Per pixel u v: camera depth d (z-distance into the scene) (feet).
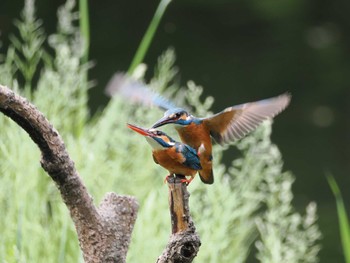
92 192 30.50
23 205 28.50
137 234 29.19
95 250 17.99
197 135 20.25
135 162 32.94
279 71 88.43
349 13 91.66
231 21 88.48
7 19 75.51
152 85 34.68
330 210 67.77
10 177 29.91
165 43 84.69
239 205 35.09
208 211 30.17
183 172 19.12
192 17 87.51
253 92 86.12
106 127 33.12
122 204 18.38
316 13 90.94
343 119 87.25
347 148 84.43
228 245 31.68
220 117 20.18
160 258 17.79
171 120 19.98
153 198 30.30
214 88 84.12
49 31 77.71
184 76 83.92
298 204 69.46
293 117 86.89
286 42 89.86
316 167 79.97
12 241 27.86
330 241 60.34
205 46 86.74
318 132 85.66
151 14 84.58
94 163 30.96
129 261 28.55
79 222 17.93
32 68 33.73
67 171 17.35
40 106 32.07
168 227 30.14
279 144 83.71
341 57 90.48
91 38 82.58
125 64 80.64
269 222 30.42
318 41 90.94
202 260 29.50
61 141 17.20
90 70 78.02
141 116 33.24
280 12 89.40
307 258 30.73
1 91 16.40
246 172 32.07
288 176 33.68
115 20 83.71
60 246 27.86
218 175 30.73
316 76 89.20
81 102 33.81
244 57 87.92
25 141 29.89
